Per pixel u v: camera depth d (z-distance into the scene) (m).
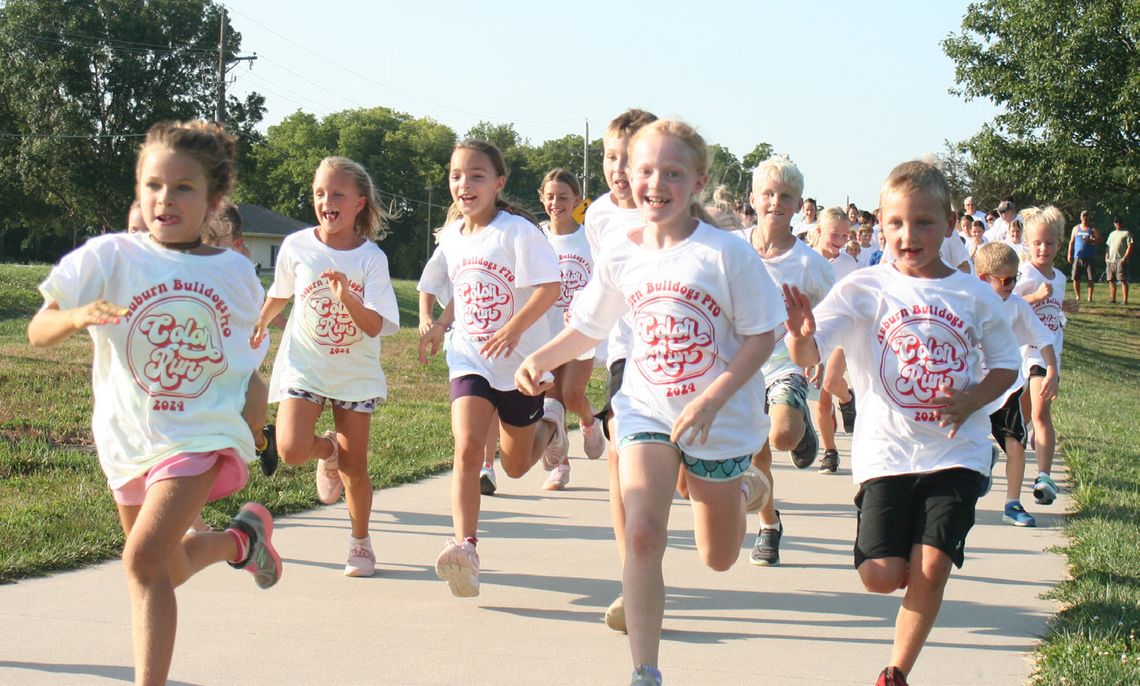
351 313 5.25
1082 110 32.06
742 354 3.84
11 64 59.00
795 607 5.12
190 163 3.65
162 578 3.33
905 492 3.87
